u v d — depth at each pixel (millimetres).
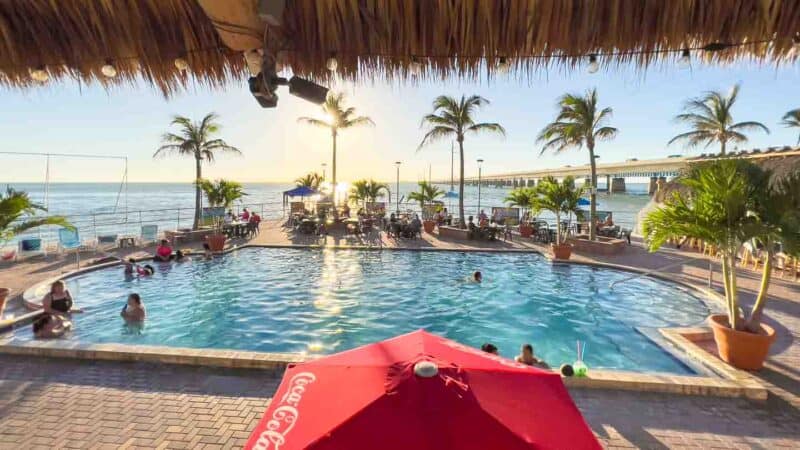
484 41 1958
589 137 16266
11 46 2117
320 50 2033
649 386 4852
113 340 7242
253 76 2020
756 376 5223
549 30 1867
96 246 14758
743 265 12695
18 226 7789
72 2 1938
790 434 4039
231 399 4543
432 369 1927
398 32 1976
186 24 2016
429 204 25422
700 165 6062
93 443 3760
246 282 11180
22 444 3734
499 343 7387
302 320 8383
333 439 1643
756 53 1930
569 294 10266
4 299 7305
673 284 10828
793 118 25703
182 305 9219
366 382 1951
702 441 3916
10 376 5023
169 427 4023
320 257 14508
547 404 1882
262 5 1651
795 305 8430
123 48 2111
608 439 3936
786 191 5281
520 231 19328
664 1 1771
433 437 1619
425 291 10492
